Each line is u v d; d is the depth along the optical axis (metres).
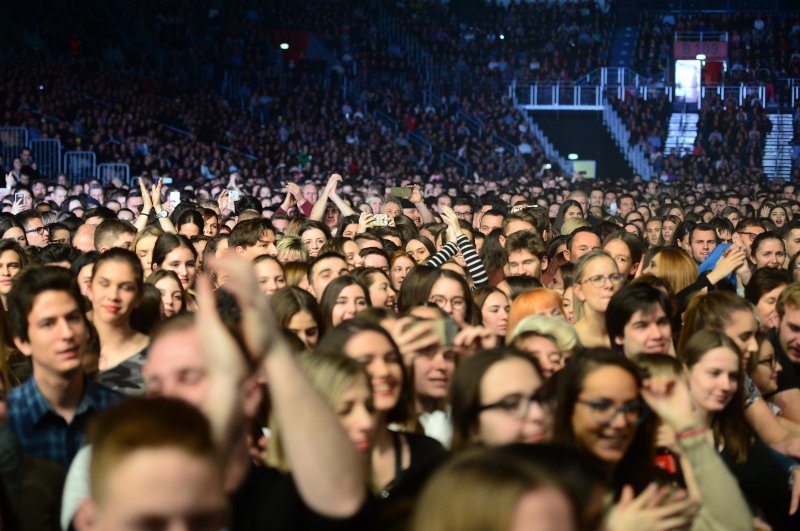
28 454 5.16
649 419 5.11
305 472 3.71
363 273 9.34
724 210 23.62
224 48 49.53
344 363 4.49
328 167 44.22
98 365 6.75
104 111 39.22
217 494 2.96
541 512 2.73
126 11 48.81
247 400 4.02
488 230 16.20
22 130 33.81
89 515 3.11
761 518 6.20
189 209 14.56
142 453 2.91
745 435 6.24
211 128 43.16
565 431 4.99
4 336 6.74
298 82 49.22
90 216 15.60
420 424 5.35
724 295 7.36
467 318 8.41
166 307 8.63
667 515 4.06
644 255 12.30
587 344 8.64
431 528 2.79
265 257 9.50
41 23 44.66
